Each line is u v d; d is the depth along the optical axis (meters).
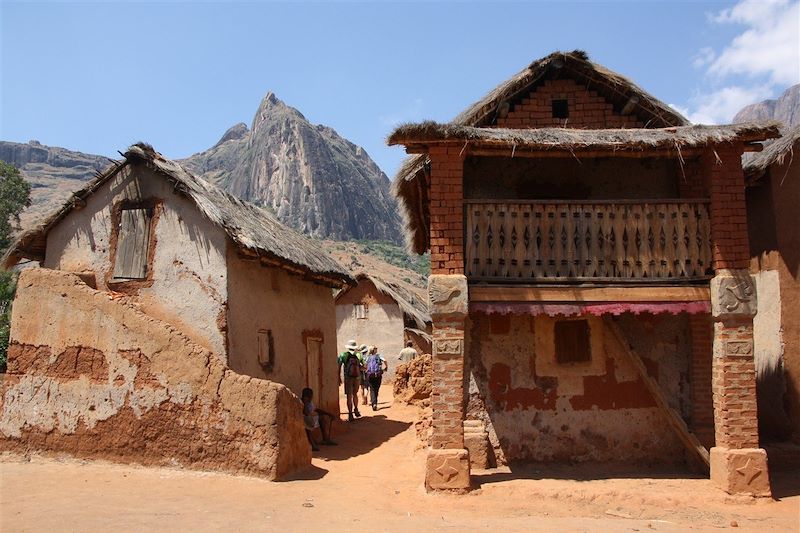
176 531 6.76
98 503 7.98
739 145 9.72
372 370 19.72
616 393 10.91
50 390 10.77
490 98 11.58
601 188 11.53
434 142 9.47
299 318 14.73
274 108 187.75
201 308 11.40
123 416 10.24
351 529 7.16
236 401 9.76
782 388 11.80
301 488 9.20
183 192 11.75
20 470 9.88
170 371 10.11
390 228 175.12
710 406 10.75
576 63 11.73
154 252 11.88
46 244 12.85
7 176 40.59
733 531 7.57
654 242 9.84
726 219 9.62
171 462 9.90
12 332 11.22
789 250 11.80
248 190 166.75
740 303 9.38
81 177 136.00
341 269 17.05
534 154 9.75
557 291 9.60
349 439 14.45
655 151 9.72
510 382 10.95
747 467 8.91
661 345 11.09
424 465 11.10
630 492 8.84
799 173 11.67
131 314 10.50
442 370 9.19
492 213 9.91
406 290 33.53
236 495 8.58
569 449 10.78
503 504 8.53
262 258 12.08
